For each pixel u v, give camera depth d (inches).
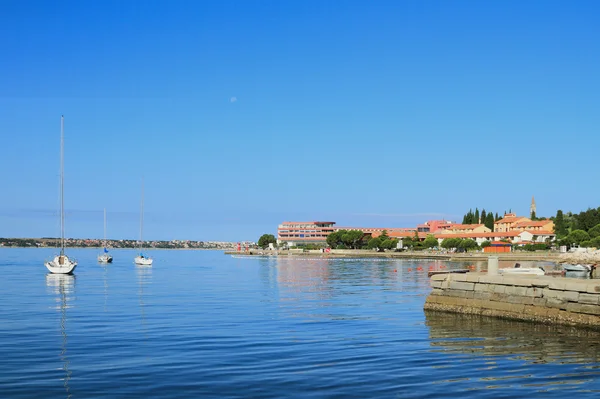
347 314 1648.6
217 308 1814.7
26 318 1563.7
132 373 916.6
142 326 1405.0
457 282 1624.0
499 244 7062.0
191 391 818.2
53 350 1096.8
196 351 1088.2
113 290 2596.0
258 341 1194.6
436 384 859.4
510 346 1140.5
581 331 1288.1
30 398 784.3
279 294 2363.4
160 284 3011.8
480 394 810.2
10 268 5029.5
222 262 7032.5
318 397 791.1
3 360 1009.5
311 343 1174.3
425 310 1713.8
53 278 3563.0
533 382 874.1
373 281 3193.9
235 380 876.0
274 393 808.9
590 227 6835.6
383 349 1113.4
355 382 867.4
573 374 921.5
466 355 1057.5
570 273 2517.2
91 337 1242.0
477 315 1546.5
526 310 1427.2
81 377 892.6
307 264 5935.0
